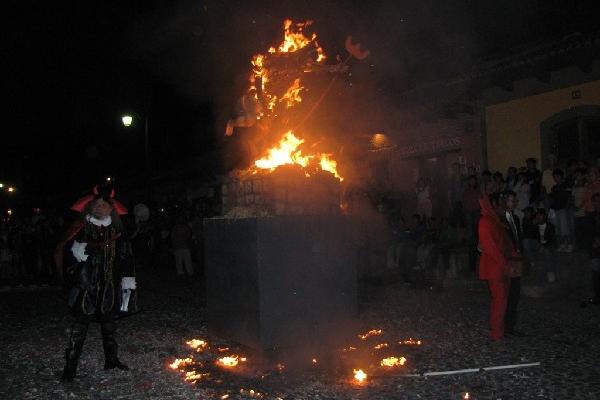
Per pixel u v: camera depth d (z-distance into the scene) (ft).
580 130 44.57
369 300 37.78
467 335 26.13
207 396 18.62
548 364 21.07
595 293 33.68
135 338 27.71
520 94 48.49
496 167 50.78
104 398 18.79
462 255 43.78
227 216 24.41
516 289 25.55
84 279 20.79
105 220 21.27
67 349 20.65
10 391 19.74
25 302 44.14
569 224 38.45
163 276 61.52
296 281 22.52
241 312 23.17
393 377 20.02
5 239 72.18
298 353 22.79
